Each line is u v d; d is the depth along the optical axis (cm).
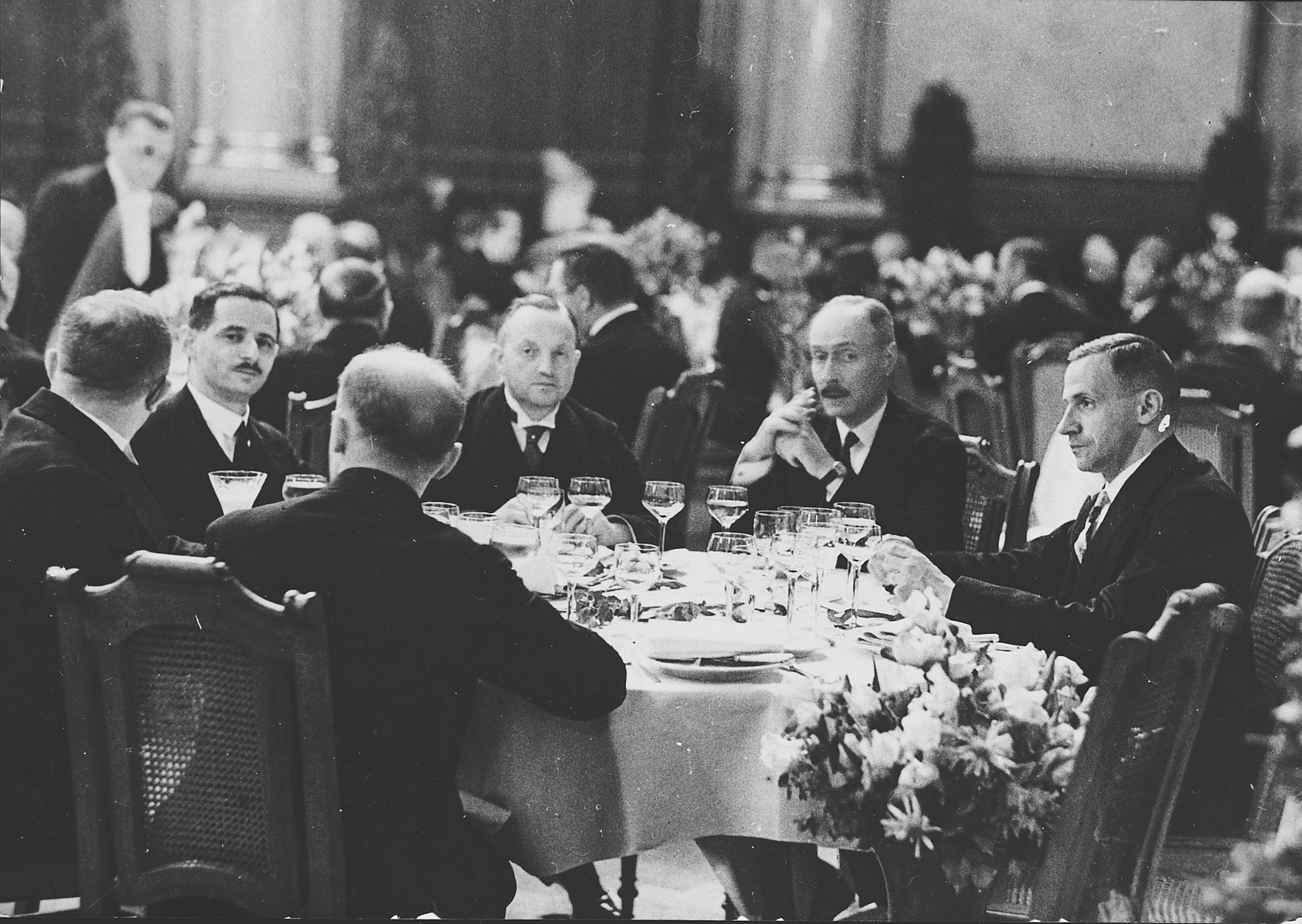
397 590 181
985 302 359
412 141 350
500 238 354
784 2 354
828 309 355
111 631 165
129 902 172
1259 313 367
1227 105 363
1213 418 362
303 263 347
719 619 214
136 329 331
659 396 349
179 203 344
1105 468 307
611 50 353
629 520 309
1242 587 260
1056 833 156
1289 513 354
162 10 341
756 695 183
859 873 252
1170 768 172
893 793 150
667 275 356
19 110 335
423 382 198
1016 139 362
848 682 157
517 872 266
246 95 346
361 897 179
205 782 169
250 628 160
